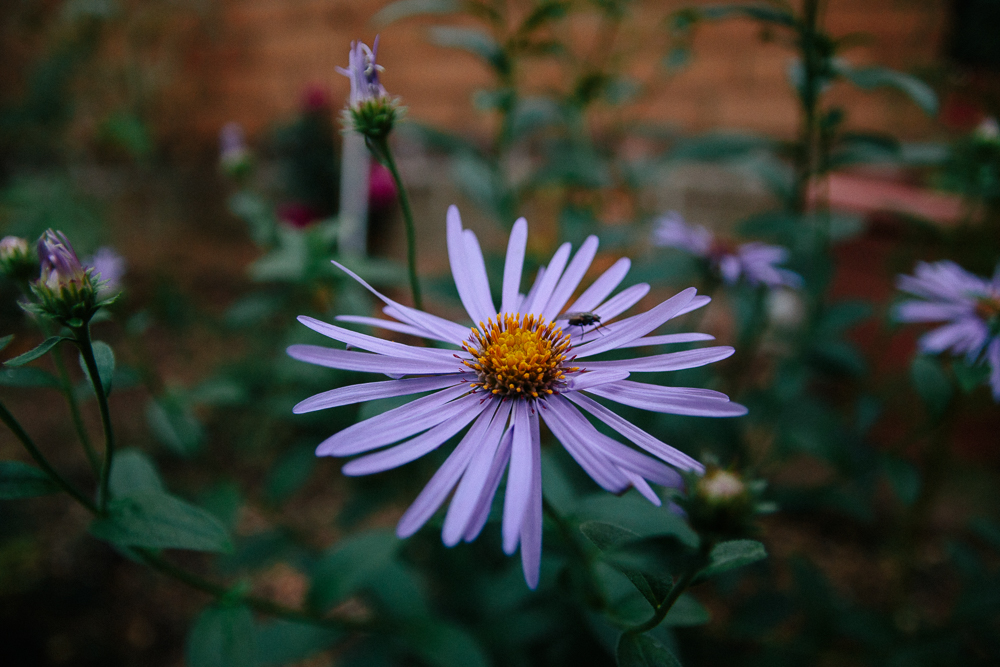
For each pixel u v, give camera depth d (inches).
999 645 5.8
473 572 6.3
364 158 13.3
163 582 8.3
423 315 3.8
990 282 6.0
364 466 3.2
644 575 3.4
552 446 6.1
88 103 15.1
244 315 8.0
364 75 4.1
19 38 15.9
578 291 7.4
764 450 7.6
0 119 14.4
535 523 3.1
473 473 3.2
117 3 14.0
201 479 9.6
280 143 14.8
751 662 6.3
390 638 5.9
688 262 6.7
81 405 11.1
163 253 16.1
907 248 8.1
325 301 7.4
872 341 8.8
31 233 11.7
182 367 11.6
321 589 5.0
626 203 10.9
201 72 17.4
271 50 16.6
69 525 8.8
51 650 7.4
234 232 16.5
